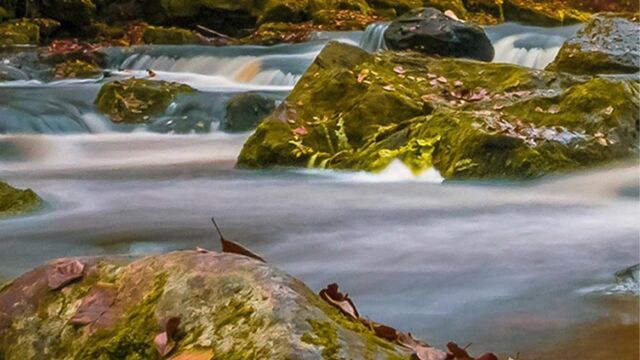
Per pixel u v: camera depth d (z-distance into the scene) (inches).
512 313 157.3
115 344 81.4
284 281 80.2
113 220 255.6
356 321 85.7
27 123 469.7
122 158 408.2
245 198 284.8
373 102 337.4
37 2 816.3
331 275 187.2
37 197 273.1
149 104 489.4
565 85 365.7
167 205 278.5
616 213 251.0
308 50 696.4
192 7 850.1
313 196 281.7
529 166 286.2
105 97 495.5
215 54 687.1
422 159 302.5
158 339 78.6
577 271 187.8
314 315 76.5
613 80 324.8
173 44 759.7
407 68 381.7
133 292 86.0
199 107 481.1
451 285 177.5
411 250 210.2
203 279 82.0
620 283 175.5
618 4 1039.6
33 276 93.7
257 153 335.3
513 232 228.8
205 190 302.4
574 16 930.1
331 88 351.3
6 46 719.1
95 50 708.0
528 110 315.9
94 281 90.4
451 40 562.6
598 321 151.3
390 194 279.9
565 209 256.1
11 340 89.2
